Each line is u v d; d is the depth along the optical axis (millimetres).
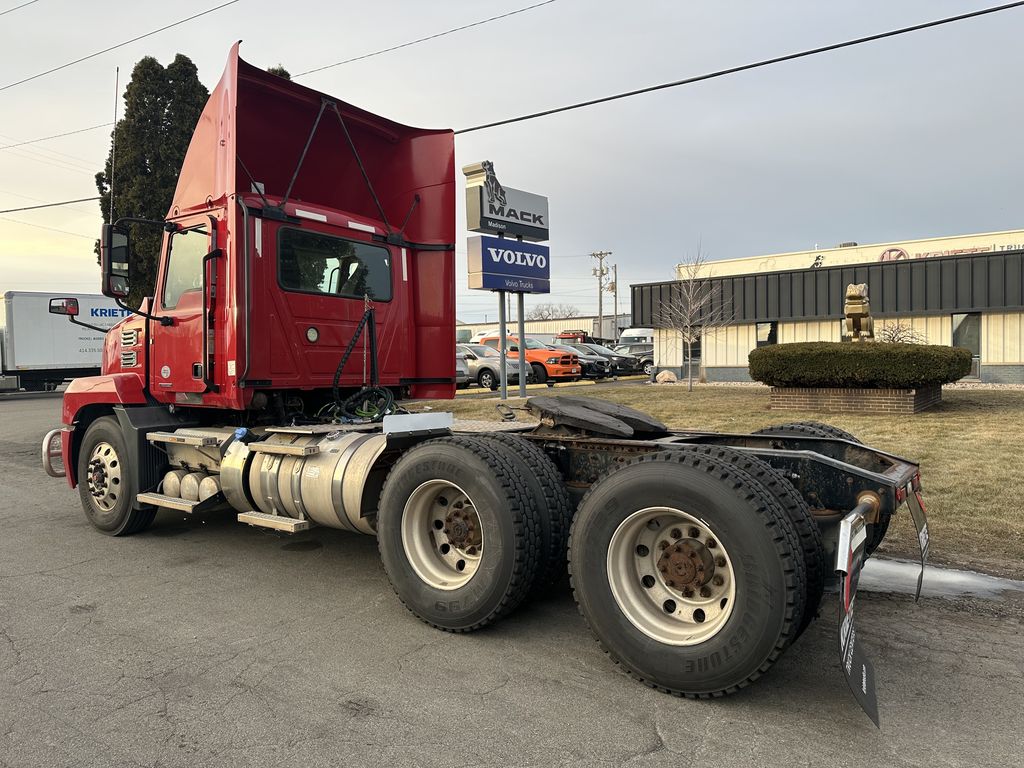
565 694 3361
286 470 4996
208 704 3275
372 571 5367
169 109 22688
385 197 6934
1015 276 21703
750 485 3170
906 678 3494
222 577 5215
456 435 4379
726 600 3268
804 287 24812
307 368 5707
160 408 6312
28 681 3523
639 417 4867
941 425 11031
